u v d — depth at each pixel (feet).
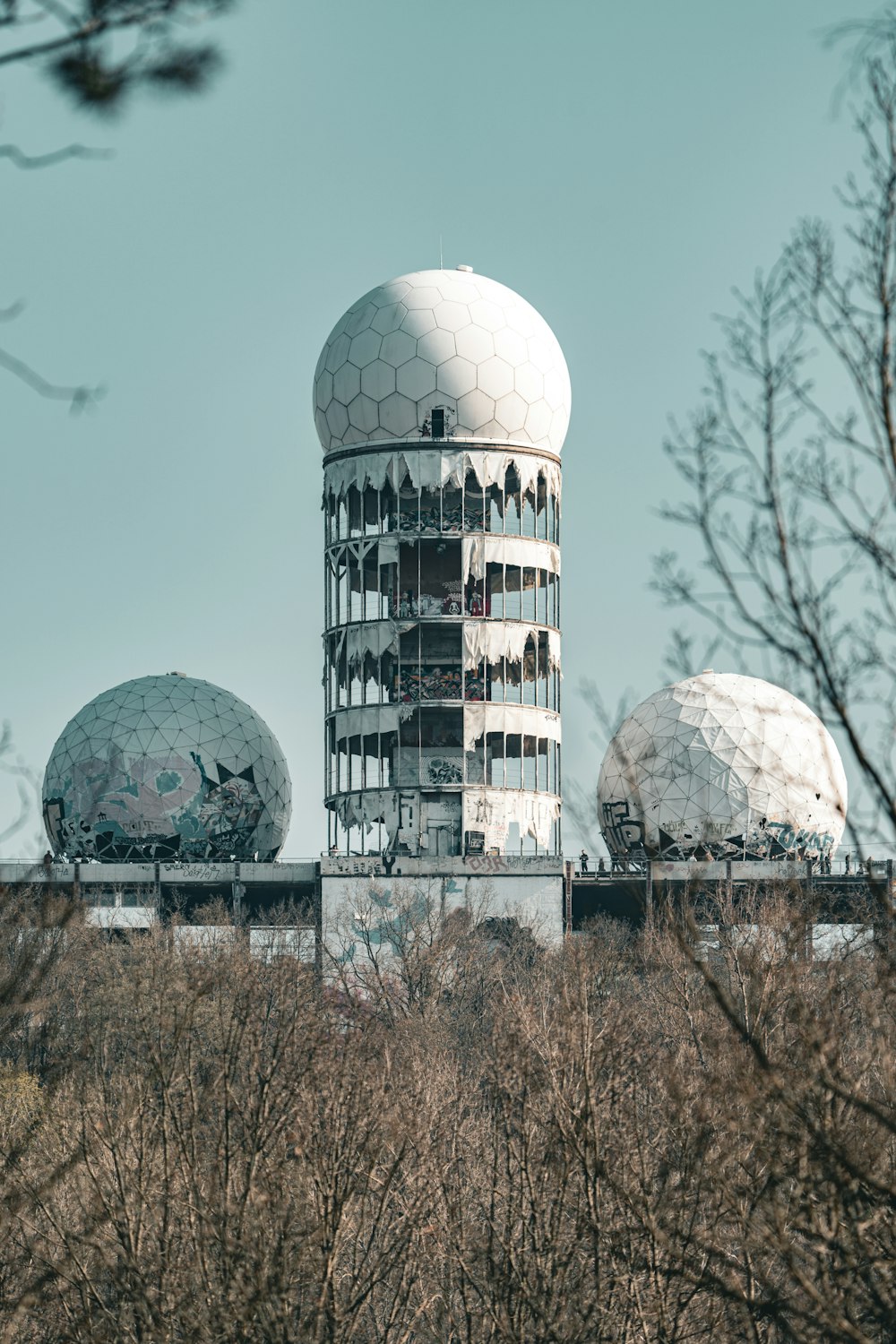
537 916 544.21
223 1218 173.99
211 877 562.66
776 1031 171.73
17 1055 236.22
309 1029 217.15
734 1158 161.79
